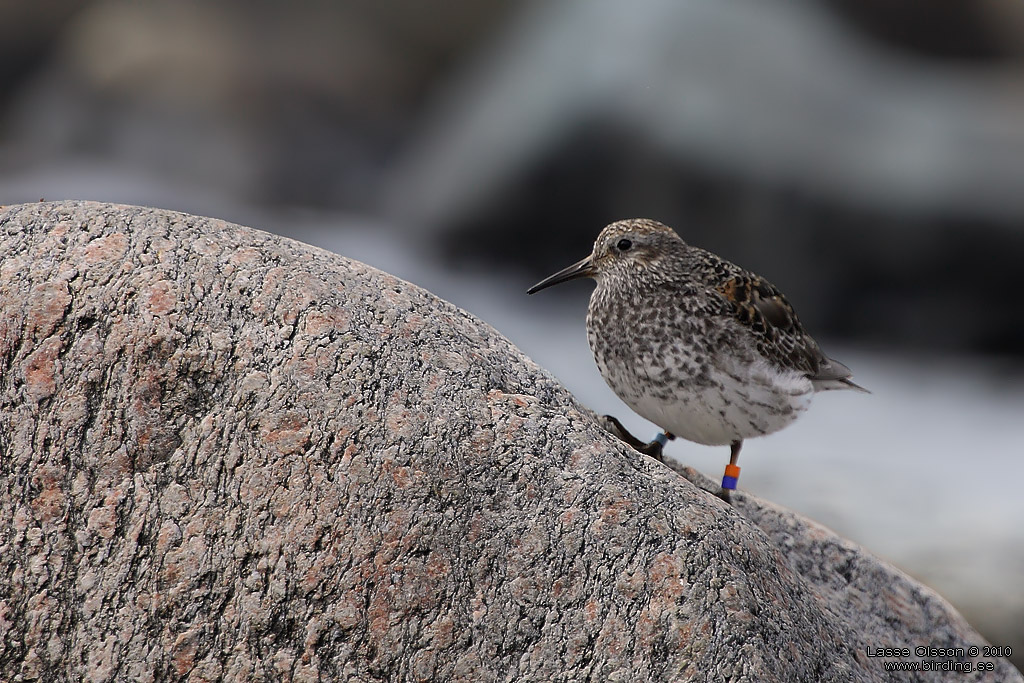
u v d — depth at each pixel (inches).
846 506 697.6
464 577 275.9
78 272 289.7
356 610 271.6
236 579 272.4
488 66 1438.2
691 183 1171.9
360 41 1646.2
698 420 389.4
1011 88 1348.4
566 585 274.8
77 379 282.7
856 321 1147.3
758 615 272.8
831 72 1235.9
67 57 1616.6
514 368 309.6
